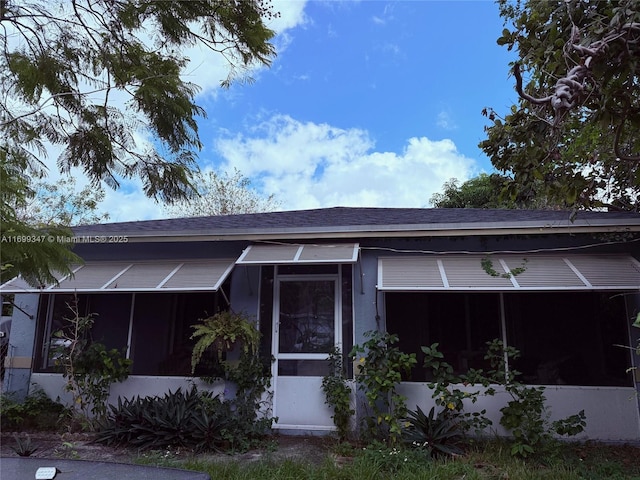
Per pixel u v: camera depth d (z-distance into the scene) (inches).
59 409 404.5
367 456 298.2
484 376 364.5
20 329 439.5
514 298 380.2
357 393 372.5
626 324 358.6
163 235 400.8
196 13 303.4
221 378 394.3
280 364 394.9
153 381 410.6
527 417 321.7
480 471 279.9
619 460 304.3
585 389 352.2
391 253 400.8
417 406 343.6
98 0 289.7
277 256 373.7
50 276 214.4
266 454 315.3
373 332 360.5
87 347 430.9
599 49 192.9
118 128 288.7
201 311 424.2
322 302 404.8
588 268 350.6
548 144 278.8
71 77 289.6
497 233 366.3
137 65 294.4
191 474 123.5
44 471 119.2
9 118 275.0
